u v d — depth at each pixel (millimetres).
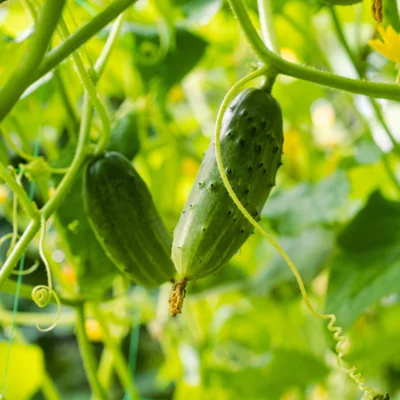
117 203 729
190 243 663
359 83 668
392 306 1010
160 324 1024
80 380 1674
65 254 818
